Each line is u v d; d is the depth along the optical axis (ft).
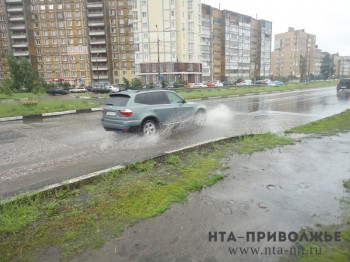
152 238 9.44
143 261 8.36
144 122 26.89
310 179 14.17
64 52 274.77
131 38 278.87
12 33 268.82
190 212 11.09
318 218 10.43
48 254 8.70
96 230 9.90
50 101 60.44
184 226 10.12
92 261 8.37
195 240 9.31
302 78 240.94
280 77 234.17
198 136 27.12
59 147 23.89
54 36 272.72
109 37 279.69
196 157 18.29
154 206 11.51
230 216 10.75
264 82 228.63
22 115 45.37
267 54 375.04
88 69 277.44
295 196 12.31
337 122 29.99
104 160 19.52
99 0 273.33
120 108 26.14
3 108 50.24
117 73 285.23
